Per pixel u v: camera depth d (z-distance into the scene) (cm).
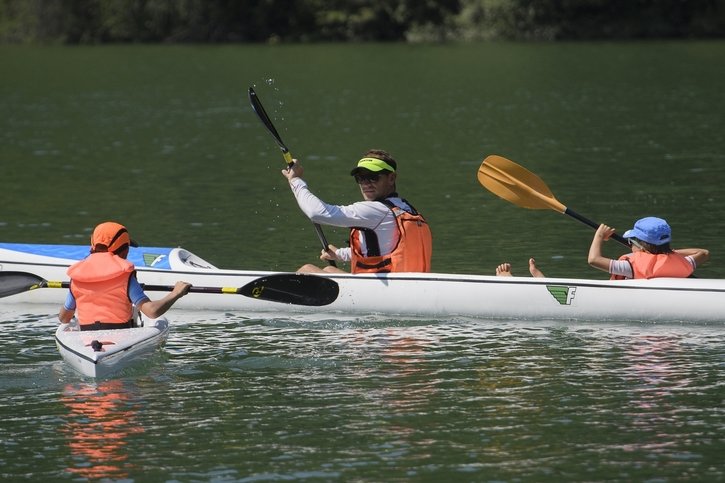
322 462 2166
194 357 2877
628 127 8269
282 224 4791
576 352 2886
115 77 14312
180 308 3428
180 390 2603
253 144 7669
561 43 19512
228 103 10788
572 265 3953
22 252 3575
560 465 2138
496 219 4778
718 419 2362
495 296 3253
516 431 2312
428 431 2320
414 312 3300
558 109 9744
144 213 5056
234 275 3388
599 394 2534
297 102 10894
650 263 3231
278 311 3369
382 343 2998
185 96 11606
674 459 2158
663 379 2642
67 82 13638
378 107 10281
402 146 7481
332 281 3319
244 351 2931
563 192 5459
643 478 2078
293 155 7081
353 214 3244
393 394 2558
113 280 2841
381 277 3303
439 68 14925
